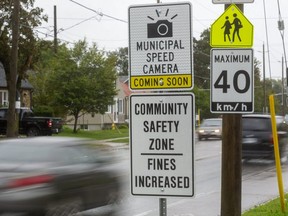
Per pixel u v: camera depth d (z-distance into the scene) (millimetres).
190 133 5324
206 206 12375
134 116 5438
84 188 9789
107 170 10680
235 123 8398
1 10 37219
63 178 9227
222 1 7156
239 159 8438
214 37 7059
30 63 38844
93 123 62688
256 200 13281
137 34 5465
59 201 9062
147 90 5457
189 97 5324
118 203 11188
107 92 45438
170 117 5359
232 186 8422
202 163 22578
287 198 12586
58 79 44969
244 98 6918
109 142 37031
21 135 38656
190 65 5359
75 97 44750
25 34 37656
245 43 6984
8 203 8500
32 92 58656
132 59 5480
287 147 23984
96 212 10477
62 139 10008
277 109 78938
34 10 37938
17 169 8859
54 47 48000
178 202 12930
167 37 5398
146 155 5402
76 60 45594
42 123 38250
